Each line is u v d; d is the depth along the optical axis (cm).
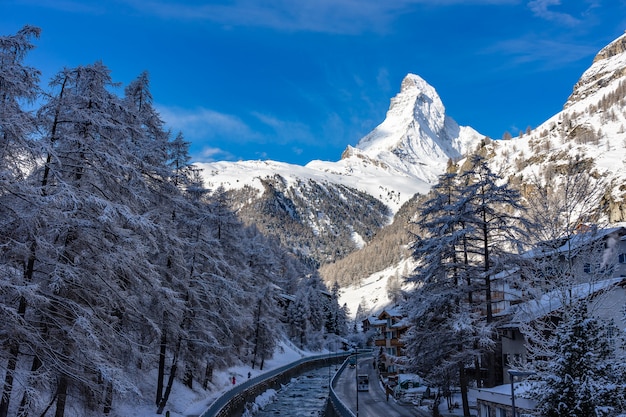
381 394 5678
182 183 3688
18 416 1639
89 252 2077
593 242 1753
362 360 11600
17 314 1581
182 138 3734
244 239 7088
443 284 3359
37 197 1670
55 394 1859
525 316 1933
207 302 3612
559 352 1644
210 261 3612
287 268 14862
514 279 2289
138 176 2259
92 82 2250
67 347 1853
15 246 1733
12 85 1656
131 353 2211
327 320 14288
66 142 2059
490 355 3250
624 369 1559
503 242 3138
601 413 1477
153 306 2812
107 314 2245
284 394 6731
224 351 4000
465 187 3372
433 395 4934
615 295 2233
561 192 1833
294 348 10838
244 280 4784
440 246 3186
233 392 4728
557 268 1767
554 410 1612
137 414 3075
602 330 1620
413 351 3578
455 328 2812
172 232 3130
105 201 1914
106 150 2180
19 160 1719
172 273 3259
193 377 4259
